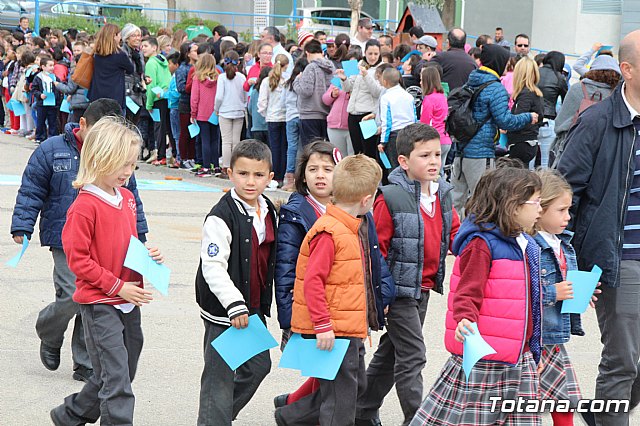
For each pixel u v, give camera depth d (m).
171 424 5.00
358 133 11.38
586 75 8.80
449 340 4.30
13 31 22.81
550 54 11.27
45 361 5.70
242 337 4.29
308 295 4.25
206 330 4.46
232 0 30.61
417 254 4.88
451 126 9.27
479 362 4.21
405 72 12.38
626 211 4.71
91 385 4.47
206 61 13.70
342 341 4.25
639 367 5.11
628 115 4.70
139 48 14.63
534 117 9.50
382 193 4.92
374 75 11.23
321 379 4.39
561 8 26.91
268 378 5.82
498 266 4.18
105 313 4.36
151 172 14.44
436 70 10.30
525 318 4.19
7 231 9.54
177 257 8.73
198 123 13.95
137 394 5.43
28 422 4.95
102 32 12.09
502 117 9.12
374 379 5.04
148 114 15.39
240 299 4.27
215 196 12.30
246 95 13.69
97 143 4.35
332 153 4.66
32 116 18.38
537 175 4.27
